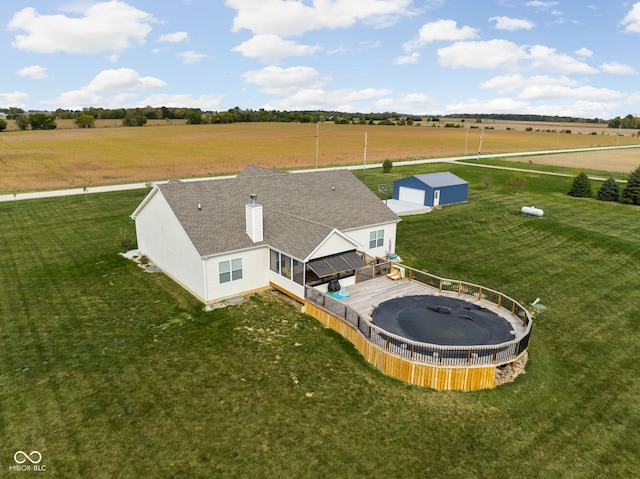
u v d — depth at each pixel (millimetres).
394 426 13836
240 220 24672
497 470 12227
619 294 24516
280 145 107500
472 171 70062
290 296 23031
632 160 88500
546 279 26531
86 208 42031
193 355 17516
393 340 17188
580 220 40719
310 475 11781
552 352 18656
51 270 26375
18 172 65000
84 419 13664
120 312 21125
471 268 28172
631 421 14461
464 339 17656
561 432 13867
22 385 15289
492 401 15297
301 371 16641
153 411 14133
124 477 11500
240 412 14203
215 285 22156
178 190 25094
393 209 43438
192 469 11836
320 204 28891
